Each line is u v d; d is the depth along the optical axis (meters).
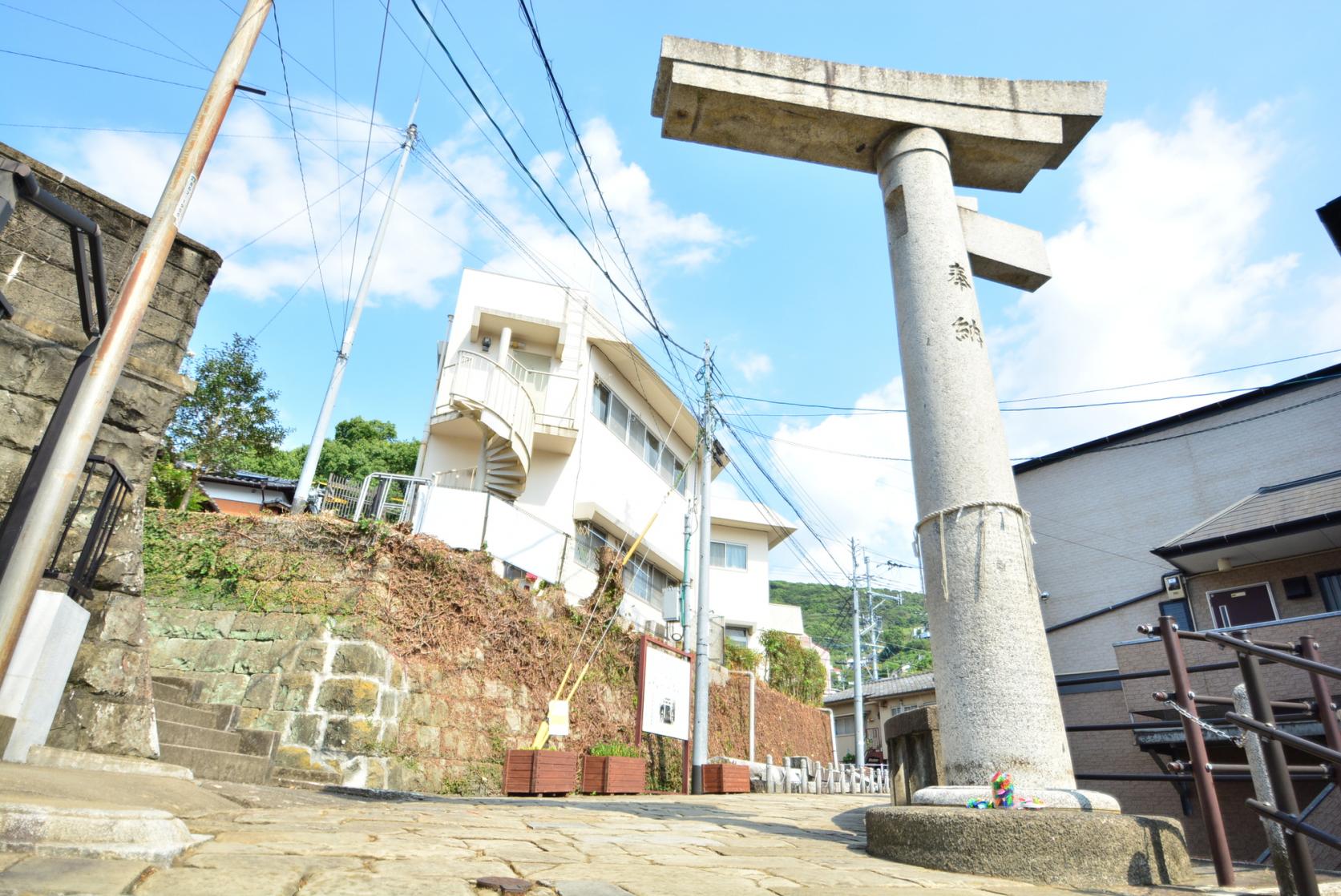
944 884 3.22
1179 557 10.83
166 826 2.67
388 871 2.60
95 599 5.14
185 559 8.76
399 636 8.87
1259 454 11.62
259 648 8.30
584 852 3.57
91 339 4.16
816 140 6.25
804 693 24.62
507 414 14.87
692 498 23.53
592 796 10.42
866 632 33.16
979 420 4.99
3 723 4.08
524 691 10.88
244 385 15.84
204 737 6.75
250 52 4.59
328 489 13.41
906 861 3.89
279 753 7.56
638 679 13.59
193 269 6.29
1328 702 3.40
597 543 18.14
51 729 4.67
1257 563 10.73
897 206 6.00
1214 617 11.01
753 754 17.95
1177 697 3.63
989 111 6.15
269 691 8.04
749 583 24.95
